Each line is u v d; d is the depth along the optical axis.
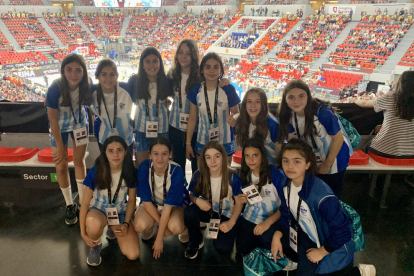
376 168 2.87
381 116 3.39
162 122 2.75
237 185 2.25
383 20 17.58
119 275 2.20
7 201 3.10
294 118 2.22
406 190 3.30
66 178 2.67
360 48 16.50
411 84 2.60
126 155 2.24
